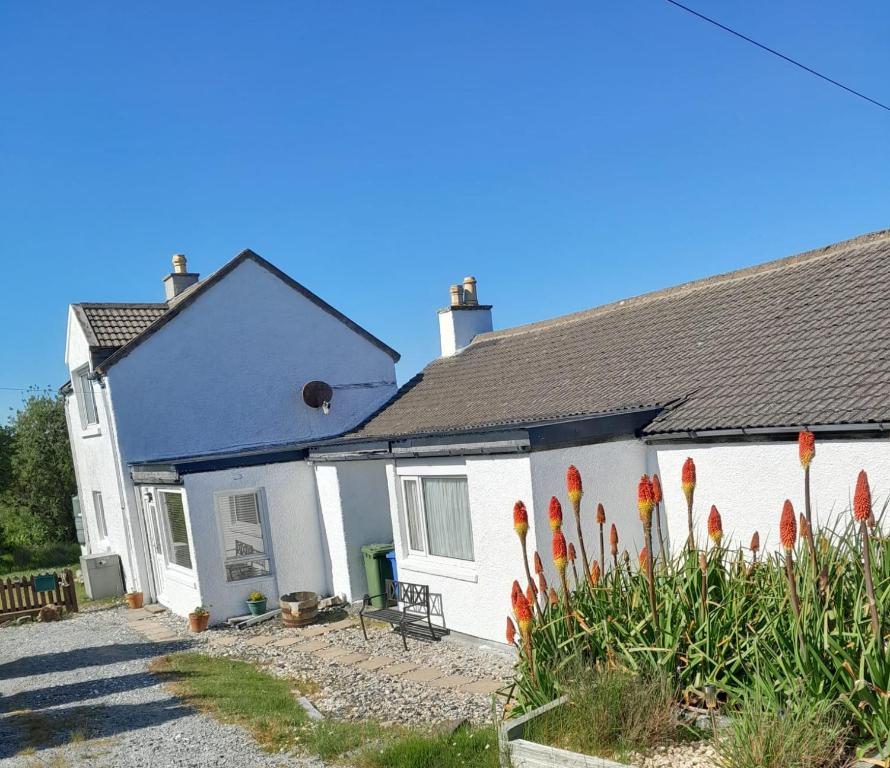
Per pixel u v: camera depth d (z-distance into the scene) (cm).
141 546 1712
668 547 946
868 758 446
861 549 601
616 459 1053
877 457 805
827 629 487
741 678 551
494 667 1014
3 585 1712
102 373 1647
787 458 891
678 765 500
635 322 1506
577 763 511
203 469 1456
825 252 1307
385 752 681
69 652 1338
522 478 1009
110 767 742
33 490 3222
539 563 645
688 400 1057
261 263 1827
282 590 1527
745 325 1220
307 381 1873
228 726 838
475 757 652
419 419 1593
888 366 882
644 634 591
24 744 838
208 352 1750
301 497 1563
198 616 1405
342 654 1167
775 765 441
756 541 641
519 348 1736
